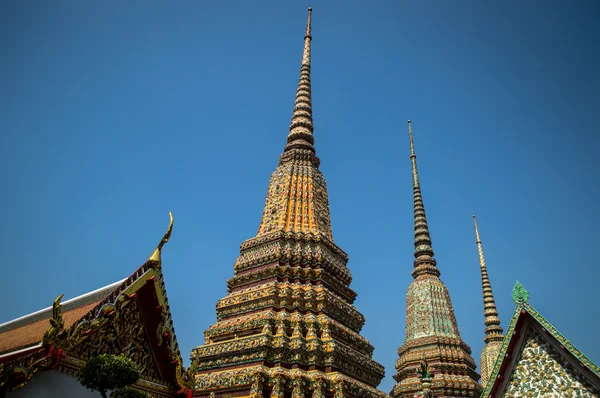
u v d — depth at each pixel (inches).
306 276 1082.7
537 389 719.1
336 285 1123.9
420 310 1606.8
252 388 855.1
